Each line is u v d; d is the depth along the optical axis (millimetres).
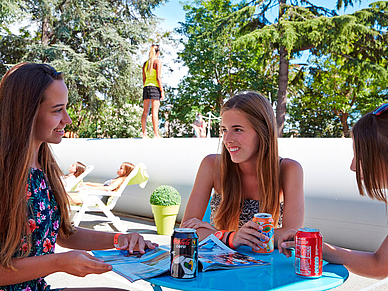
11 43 17750
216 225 2176
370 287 3221
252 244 1680
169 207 5184
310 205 4305
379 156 1351
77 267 1247
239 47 18438
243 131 2035
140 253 1613
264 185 2074
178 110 23203
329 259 1509
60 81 1461
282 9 18844
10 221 1266
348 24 16797
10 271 1249
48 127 1428
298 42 17656
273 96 21469
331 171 4215
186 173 5773
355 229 3990
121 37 18062
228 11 22828
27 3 17547
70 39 18594
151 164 6266
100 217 6691
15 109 1346
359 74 18141
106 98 18641
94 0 18234
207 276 1330
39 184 1472
